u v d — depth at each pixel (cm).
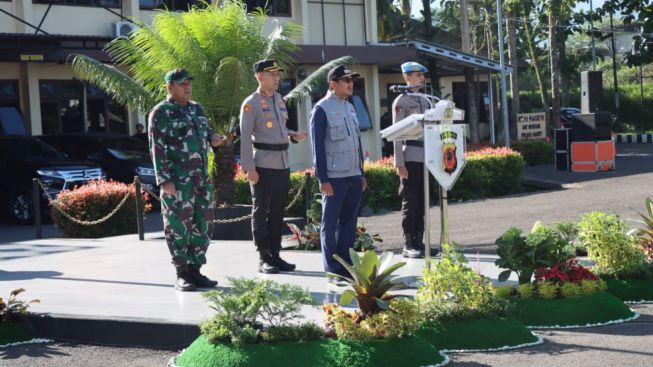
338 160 957
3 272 1158
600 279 873
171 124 958
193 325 782
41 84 2645
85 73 1612
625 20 4531
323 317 791
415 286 937
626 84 7162
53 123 2675
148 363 750
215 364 689
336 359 681
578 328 815
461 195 2241
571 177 2562
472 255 1191
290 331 701
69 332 834
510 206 1941
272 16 3228
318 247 1275
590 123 2711
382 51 3303
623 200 1886
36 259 1285
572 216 1666
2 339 828
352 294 717
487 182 2277
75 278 1085
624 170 2703
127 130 2841
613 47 5494
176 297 931
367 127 3388
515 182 2373
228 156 1544
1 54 2316
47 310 875
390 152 3450
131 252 1315
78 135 2438
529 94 6369
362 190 979
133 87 1606
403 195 1142
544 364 696
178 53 1585
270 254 1077
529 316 826
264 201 1056
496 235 1463
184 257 966
